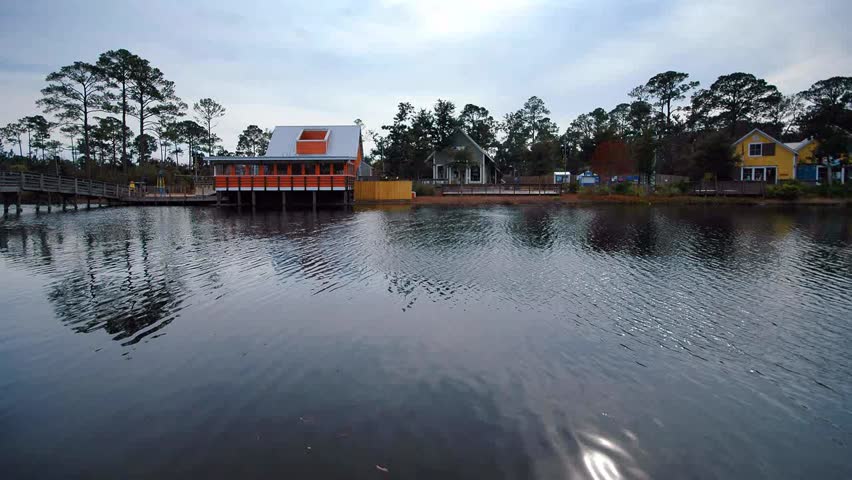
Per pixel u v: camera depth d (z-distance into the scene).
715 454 4.41
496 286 10.27
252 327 7.66
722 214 28.56
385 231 19.73
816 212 29.95
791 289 10.10
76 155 69.38
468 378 5.85
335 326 7.69
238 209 33.12
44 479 4.04
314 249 15.00
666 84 71.50
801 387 5.73
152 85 50.66
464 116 69.19
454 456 4.32
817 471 4.19
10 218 26.69
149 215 28.52
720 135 44.66
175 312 8.44
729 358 6.54
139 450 4.44
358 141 40.06
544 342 7.02
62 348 6.84
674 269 12.09
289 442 4.54
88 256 13.83
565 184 43.69
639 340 7.14
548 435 4.65
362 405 5.21
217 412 5.09
